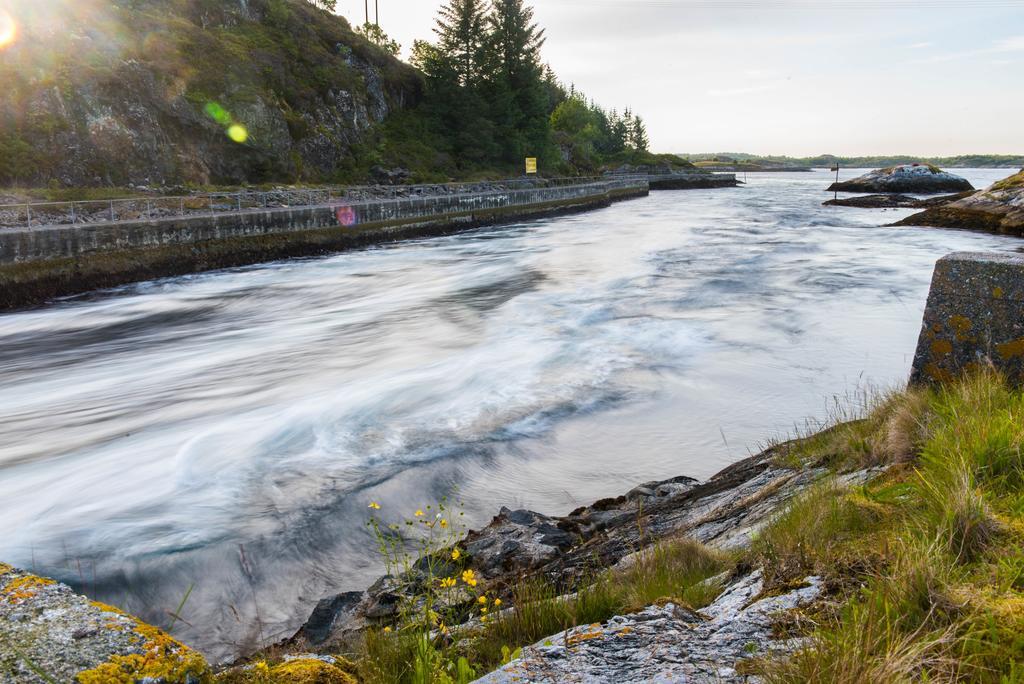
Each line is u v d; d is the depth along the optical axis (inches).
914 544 129.9
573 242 1628.9
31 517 326.6
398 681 133.3
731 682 101.0
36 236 948.0
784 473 266.2
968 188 3287.4
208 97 1755.7
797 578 135.3
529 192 2351.1
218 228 1227.9
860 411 326.0
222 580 276.4
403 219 1705.2
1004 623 103.9
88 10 1619.1
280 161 1898.4
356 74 2433.6
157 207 1230.3
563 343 642.2
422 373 558.3
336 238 1470.2
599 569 215.6
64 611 83.4
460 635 163.0
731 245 1445.6
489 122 2763.3
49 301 956.6
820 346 606.2
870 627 99.1
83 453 410.3
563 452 392.5
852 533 156.2
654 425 429.4
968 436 182.1
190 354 674.8
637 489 317.1
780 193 3956.7
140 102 1556.3
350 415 457.7
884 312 745.0
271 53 2111.2
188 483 360.5
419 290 1026.7
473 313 828.0
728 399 473.4
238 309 910.4
